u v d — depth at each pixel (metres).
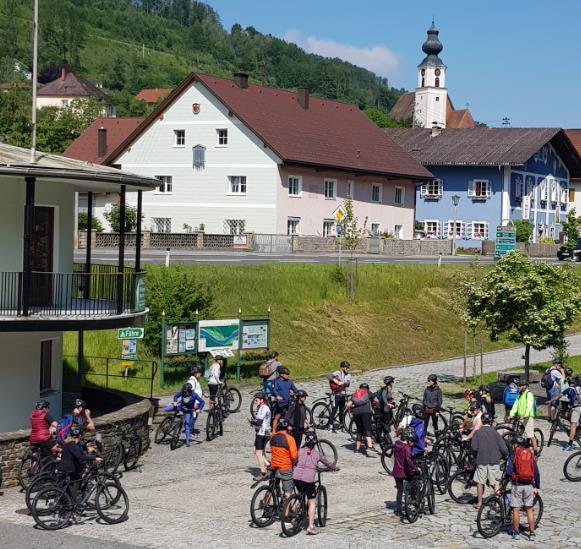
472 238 87.81
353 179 75.00
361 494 21.30
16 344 25.83
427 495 19.95
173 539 17.31
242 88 73.25
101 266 32.62
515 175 87.69
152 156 72.56
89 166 25.89
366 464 24.38
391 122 166.38
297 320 43.12
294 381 37.03
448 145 89.94
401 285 50.56
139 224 27.47
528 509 18.55
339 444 26.73
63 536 17.42
